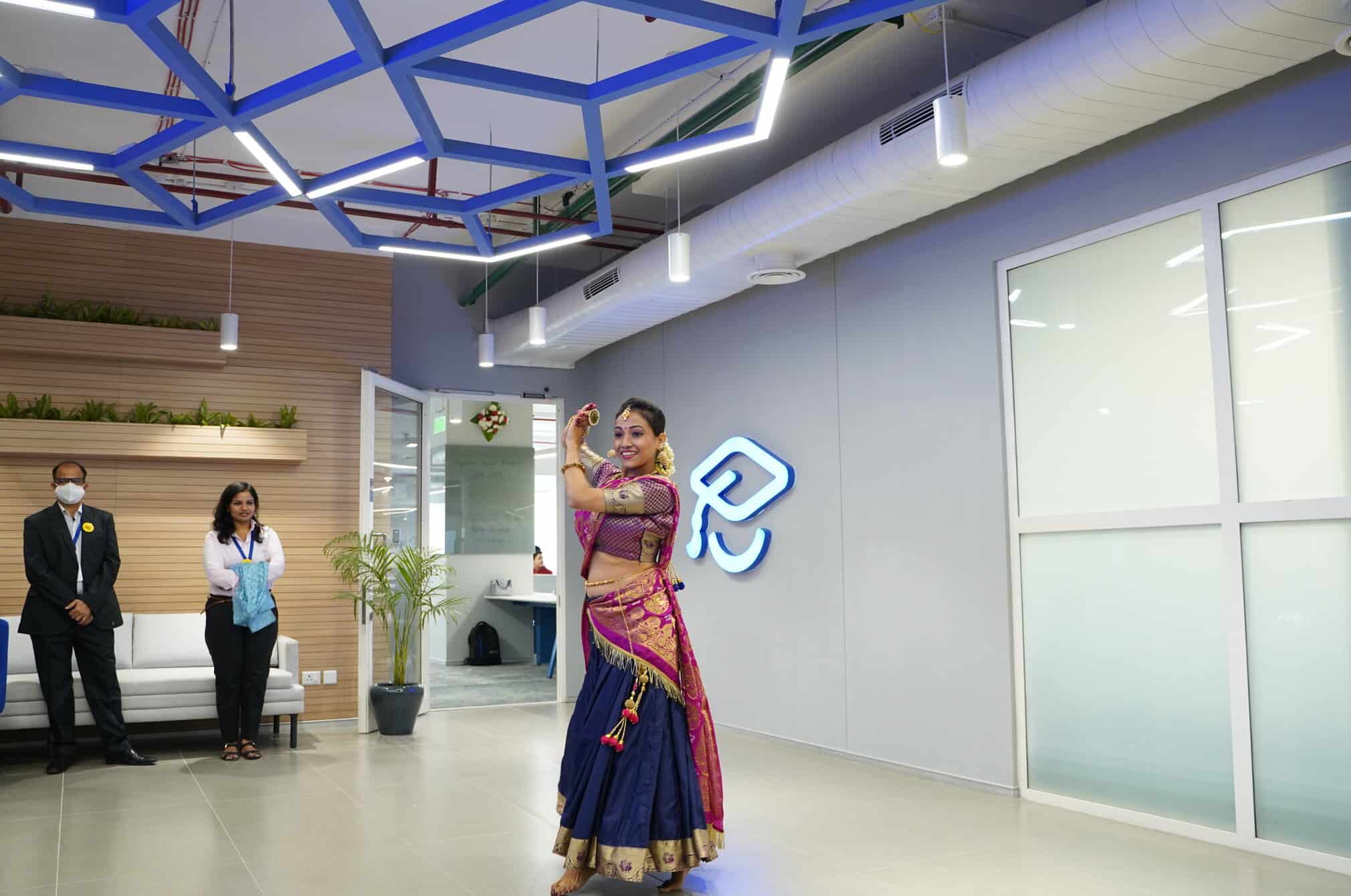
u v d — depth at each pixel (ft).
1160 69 12.56
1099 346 16.35
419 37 11.42
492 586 43.62
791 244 19.48
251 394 26.37
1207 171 14.74
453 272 29.71
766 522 23.81
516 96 18.42
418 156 14.07
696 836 11.78
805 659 22.38
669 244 17.16
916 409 19.71
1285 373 13.76
